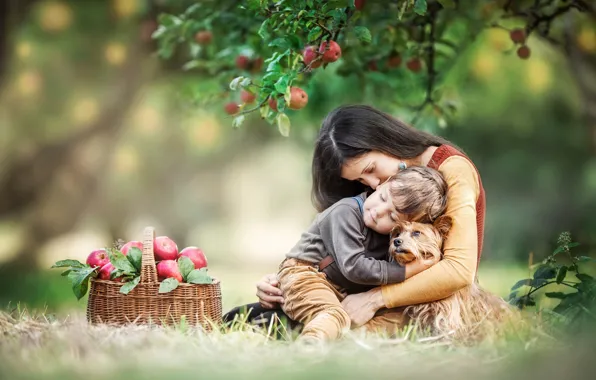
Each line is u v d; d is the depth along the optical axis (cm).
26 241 2098
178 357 493
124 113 1820
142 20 1309
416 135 663
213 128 2180
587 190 2345
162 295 626
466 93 1861
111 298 627
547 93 2161
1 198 1978
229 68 919
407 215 609
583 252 2108
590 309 632
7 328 588
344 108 666
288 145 2828
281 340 575
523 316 630
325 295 609
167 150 2456
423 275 605
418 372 455
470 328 602
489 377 441
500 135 2434
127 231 2552
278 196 3834
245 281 1677
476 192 650
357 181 675
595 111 1349
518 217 2348
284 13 668
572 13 1189
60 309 1189
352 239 614
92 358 485
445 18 959
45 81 2012
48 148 1938
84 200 2038
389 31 855
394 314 616
